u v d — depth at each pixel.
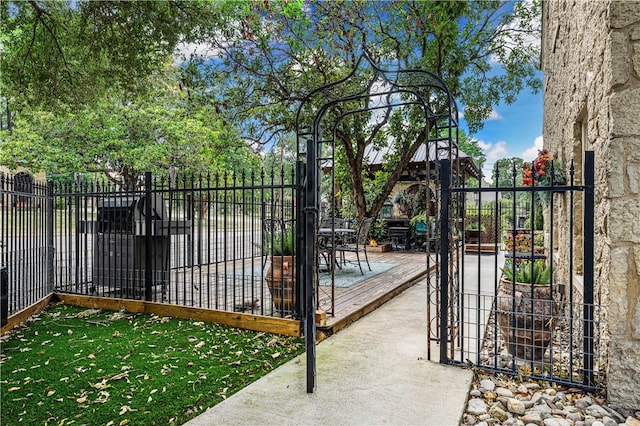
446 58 9.04
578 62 3.52
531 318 2.68
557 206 5.01
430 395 2.29
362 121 10.05
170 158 14.45
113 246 4.86
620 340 2.21
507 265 4.19
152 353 3.12
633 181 2.18
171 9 5.09
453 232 3.28
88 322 4.03
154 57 6.18
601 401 2.29
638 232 2.17
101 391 2.43
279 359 3.00
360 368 2.71
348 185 12.40
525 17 9.60
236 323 3.82
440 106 7.11
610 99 2.23
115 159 14.04
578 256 3.84
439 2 7.53
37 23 5.08
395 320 4.01
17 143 12.57
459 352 3.10
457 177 3.17
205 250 10.05
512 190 2.66
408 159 10.77
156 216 4.66
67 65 5.61
